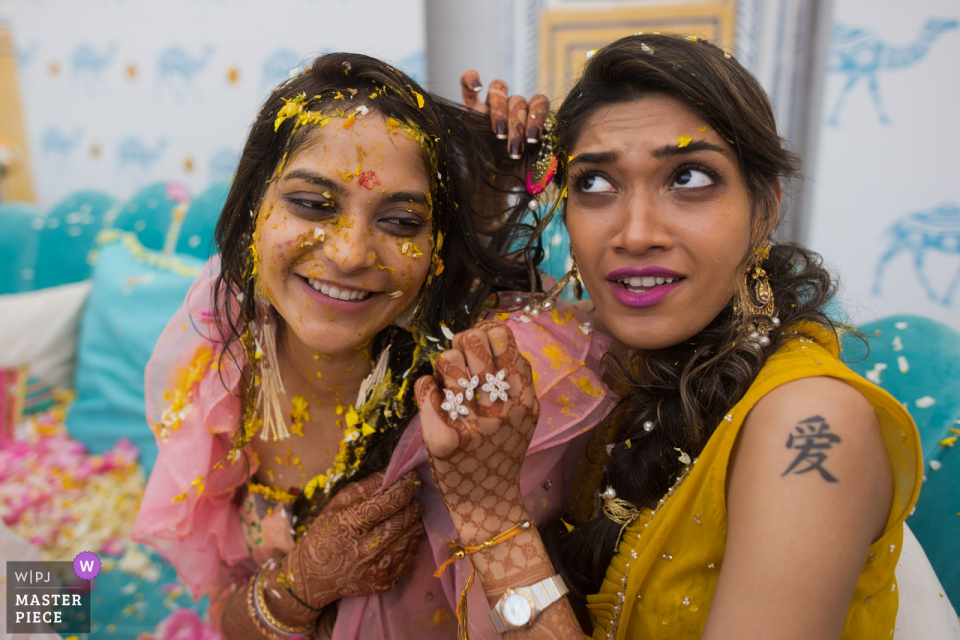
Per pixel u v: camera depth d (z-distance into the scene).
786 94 2.72
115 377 2.37
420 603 1.07
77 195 3.17
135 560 1.81
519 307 1.10
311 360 1.05
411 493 1.00
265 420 1.12
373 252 0.88
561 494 1.07
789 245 0.96
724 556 0.72
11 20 3.21
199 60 3.08
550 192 1.07
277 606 1.06
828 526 0.64
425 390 0.76
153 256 2.63
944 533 1.23
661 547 0.83
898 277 2.52
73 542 1.88
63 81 3.27
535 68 2.94
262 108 0.99
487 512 0.80
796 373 0.72
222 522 1.20
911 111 2.40
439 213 0.98
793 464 0.66
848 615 0.79
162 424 1.14
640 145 0.78
